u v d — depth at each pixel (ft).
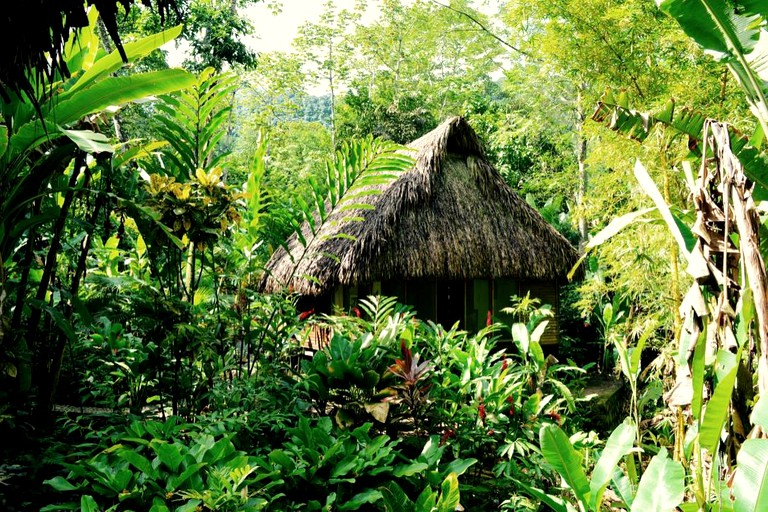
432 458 9.49
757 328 7.18
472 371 13.41
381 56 65.16
